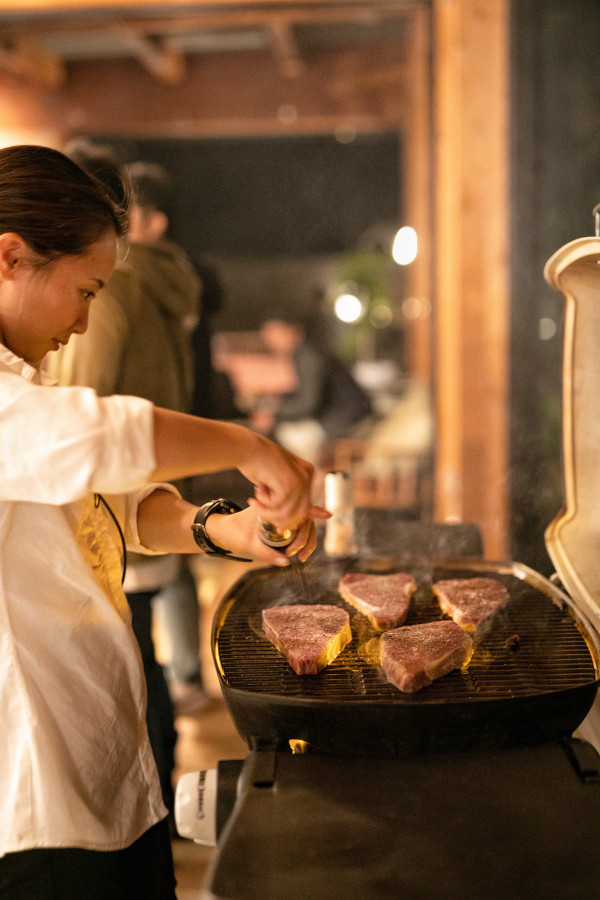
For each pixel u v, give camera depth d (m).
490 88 2.68
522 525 2.76
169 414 0.74
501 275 2.75
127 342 1.78
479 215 2.75
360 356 6.90
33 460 0.69
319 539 1.66
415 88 5.26
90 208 0.82
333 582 1.40
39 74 5.77
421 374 5.32
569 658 1.07
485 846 0.74
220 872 0.71
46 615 0.87
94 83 6.06
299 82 5.98
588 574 1.15
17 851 0.84
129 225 0.93
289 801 0.80
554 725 0.92
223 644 1.13
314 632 1.09
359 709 0.87
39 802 0.83
